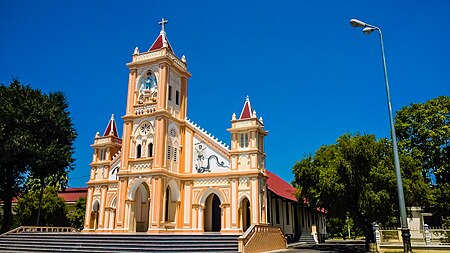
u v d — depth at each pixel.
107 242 31.66
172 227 38.56
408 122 44.81
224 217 38.00
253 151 38.47
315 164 40.66
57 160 44.75
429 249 30.70
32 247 33.31
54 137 46.84
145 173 38.69
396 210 33.03
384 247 32.16
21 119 42.38
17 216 56.69
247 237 29.73
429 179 43.75
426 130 42.62
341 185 33.12
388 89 20.30
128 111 42.44
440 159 42.59
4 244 35.66
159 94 40.91
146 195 42.78
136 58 43.94
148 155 40.19
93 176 46.12
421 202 34.03
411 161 34.22
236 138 39.78
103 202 44.19
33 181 49.41
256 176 37.53
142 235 32.69
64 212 58.84
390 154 33.91
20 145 40.28
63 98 49.41
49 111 44.75
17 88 44.50
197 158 41.44
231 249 29.45
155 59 42.22
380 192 31.39
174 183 40.12
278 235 38.41
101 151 47.09
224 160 40.16
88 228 43.97
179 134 42.75
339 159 33.78
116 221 38.84
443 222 41.81
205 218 40.88
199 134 42.16
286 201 52.28
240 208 37.53
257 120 40.06
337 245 48.69
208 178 40.03
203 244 29.94
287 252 34.22
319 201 36.97
